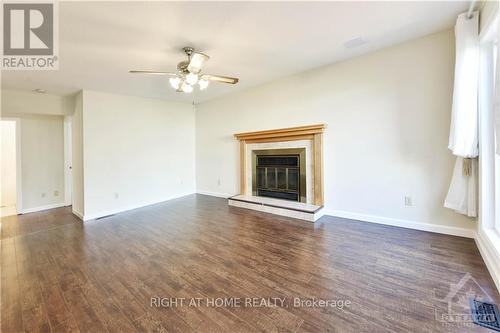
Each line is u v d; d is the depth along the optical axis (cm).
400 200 310
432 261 222
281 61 336
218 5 200
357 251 249
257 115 464
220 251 262
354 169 345
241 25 235
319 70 371
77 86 395
